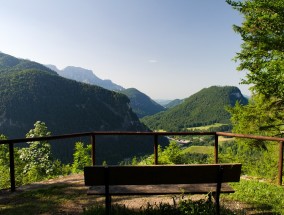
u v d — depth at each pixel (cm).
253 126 1340
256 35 1111
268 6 998
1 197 599
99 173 438
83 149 2025
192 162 1231
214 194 480
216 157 741
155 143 752
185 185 487
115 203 558
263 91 1059
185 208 450
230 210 482
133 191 457
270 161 1377
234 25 1185
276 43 1014
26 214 506
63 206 546
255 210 511
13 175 641
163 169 441
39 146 1884
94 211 478
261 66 1073
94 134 740
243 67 1128
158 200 576
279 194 585
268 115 1320
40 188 660
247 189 621
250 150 1407
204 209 448
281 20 996
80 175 800
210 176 452
